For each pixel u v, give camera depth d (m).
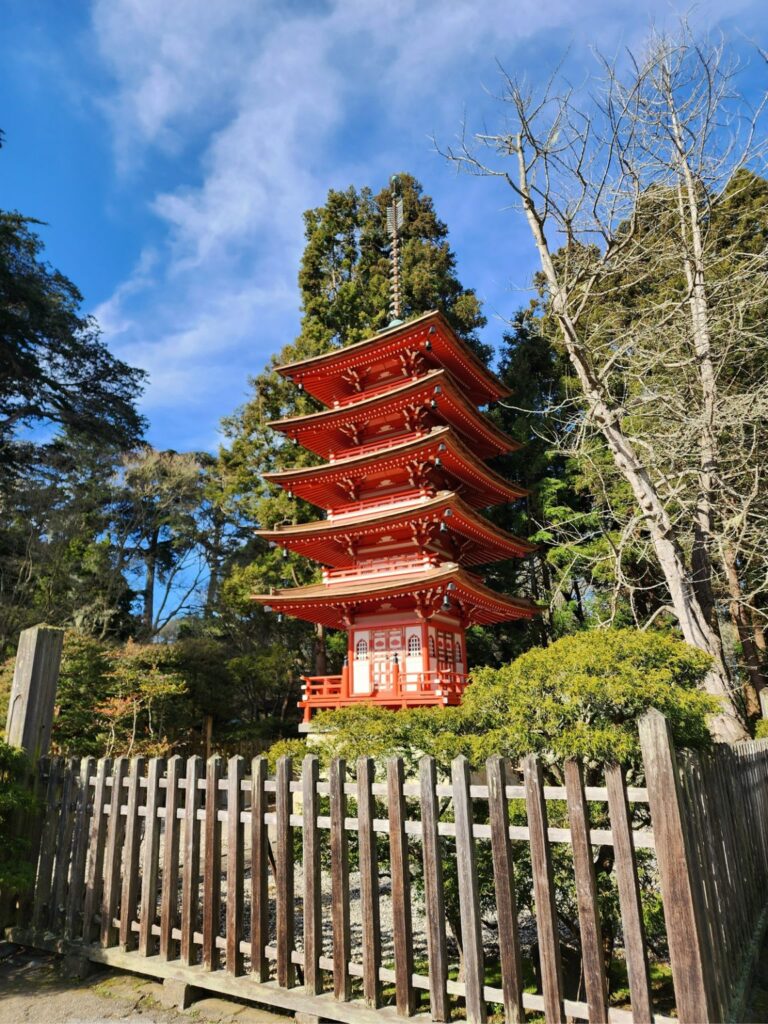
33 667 6.91
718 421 13.61
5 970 5.87
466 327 33.06
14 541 30.75
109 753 19.38
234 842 5.18
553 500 28.16
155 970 5.28
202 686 25.62
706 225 17.14
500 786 4.20
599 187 13.14
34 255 32.97
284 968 4.75
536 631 27.94
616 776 3.87
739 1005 4.37
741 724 12.37
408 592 16.56
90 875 5.98
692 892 3.53
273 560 28.81
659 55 13.31
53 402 35.91
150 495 40.38
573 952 6.68
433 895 4.28
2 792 6.15
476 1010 3.96
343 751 7.05
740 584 20.36
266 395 30.09
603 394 14.27
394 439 19.70
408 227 35.12
